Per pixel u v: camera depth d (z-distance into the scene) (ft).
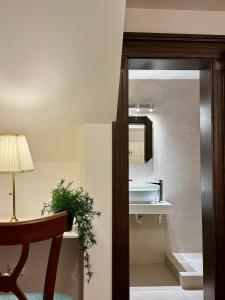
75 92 5.67
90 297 6.16
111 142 6.53
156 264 11.77
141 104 11.89
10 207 6.83
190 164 11.97
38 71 5.24
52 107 5.90
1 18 4.50
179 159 11.97
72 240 6.66
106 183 6.32
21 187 6.87
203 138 7.70
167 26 7.11
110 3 4.47
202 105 7.80
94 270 6.20
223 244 7.05
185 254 11.78
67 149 6.78
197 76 11.88
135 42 7.06
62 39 4.83
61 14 4.52
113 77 5.49
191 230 11.91
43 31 4.69
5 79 5.31
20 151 5.75
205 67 7.57
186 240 11.89
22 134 6.41
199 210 11.94
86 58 5.13
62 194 5.97
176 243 11.89
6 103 5.73
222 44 7.23
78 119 6.23
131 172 11.95
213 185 7.14
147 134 11.94
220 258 7.03
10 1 4.33
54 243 4.39
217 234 7.06
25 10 4.43
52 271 4.38
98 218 6.26
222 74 7.25
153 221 11.91
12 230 4.00
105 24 4.70
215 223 7.07
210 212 7.25
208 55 7.21
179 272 10.02
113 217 6.81
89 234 5.93
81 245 5.87
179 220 11.91
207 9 7.13
